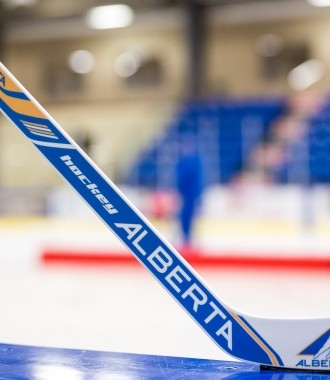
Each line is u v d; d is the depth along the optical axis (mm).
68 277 4992
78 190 1425
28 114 1438
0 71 1449
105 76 17906
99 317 2900
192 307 1418
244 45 16359
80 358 1561
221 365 1496
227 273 5348
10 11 15766
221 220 11719
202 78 15414
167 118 15273
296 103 15164
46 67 18359
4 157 14500
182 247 6391
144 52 17391
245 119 15039
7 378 1363
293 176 14219
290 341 1423
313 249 6383
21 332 2434
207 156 14680
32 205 13062
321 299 3711
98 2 14836
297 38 16094
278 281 4742
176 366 1484
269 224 11266
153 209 12422
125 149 14781
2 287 4293
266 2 14859
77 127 15516
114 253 5863
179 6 15117
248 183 14531
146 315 2973
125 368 1460
